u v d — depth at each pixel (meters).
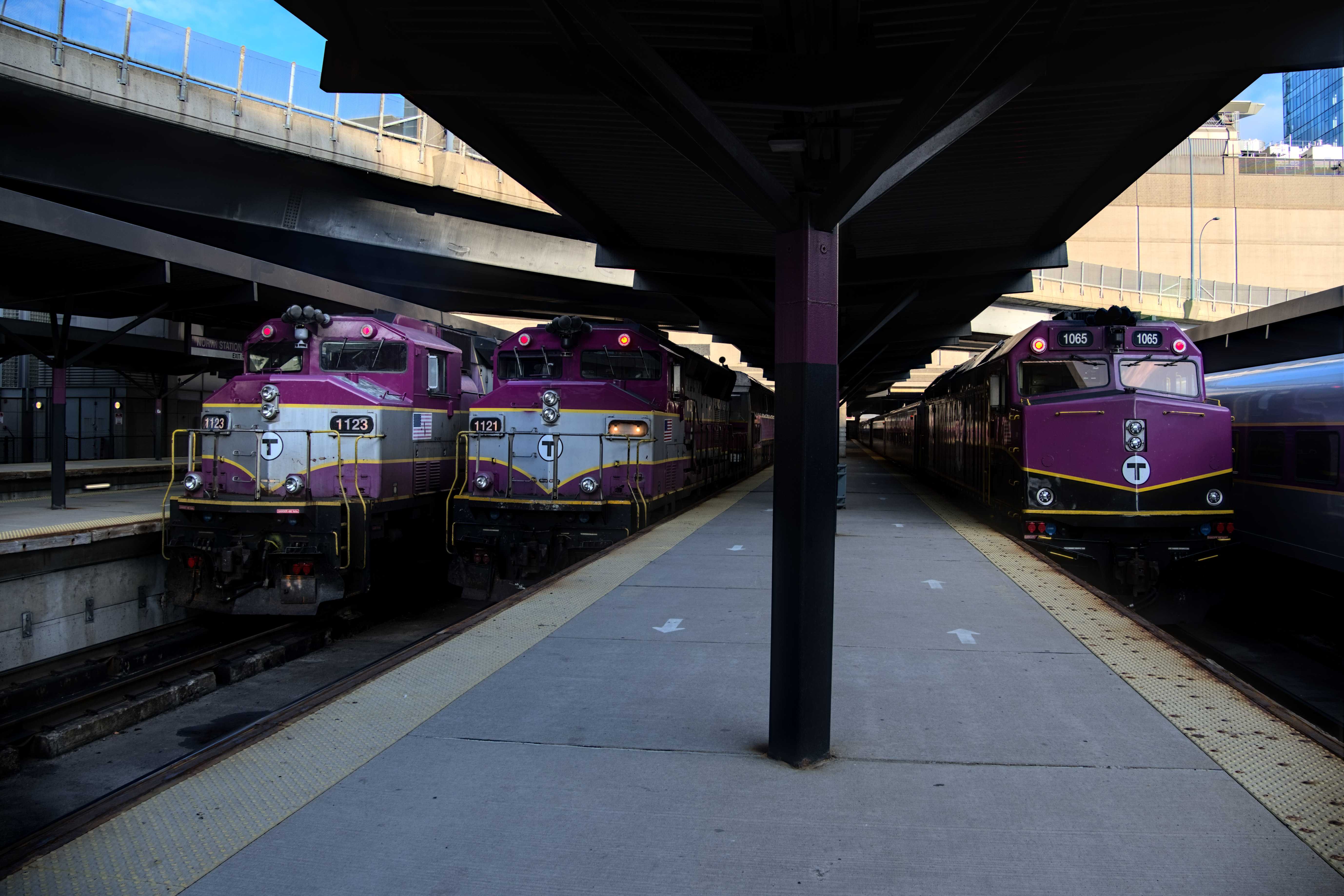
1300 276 66.44
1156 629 6.59
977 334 34.28
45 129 16.95
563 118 7.92
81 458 24.77
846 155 7.08
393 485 11.10
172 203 19.30
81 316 18.56
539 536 11.18
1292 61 5.30
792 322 4.06
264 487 10.41
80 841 3.31
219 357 22.61
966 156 8.55
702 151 3.92
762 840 3.31
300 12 5.16
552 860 3.17
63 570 10.03
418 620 12.22
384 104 21.38
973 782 3.83
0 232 10.42
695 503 15.88
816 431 4.06
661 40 6.37
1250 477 12.08
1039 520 10.20
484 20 5.76
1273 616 11.14
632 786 3.81
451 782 3.86
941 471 19.08
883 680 5.34
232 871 3.09
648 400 12.04
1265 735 4.38
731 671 5.55
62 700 8.62
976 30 3.13
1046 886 2.96
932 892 2.93
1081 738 4.36
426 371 12.24
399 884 3.01
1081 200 10.03
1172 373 10.25
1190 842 3.26
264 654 9.64
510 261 25.08
